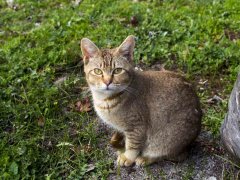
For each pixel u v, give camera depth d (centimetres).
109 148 132
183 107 121
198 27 168
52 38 167
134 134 122
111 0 188
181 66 154
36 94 146
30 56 159
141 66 156
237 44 159
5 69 156
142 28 169
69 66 157
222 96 144
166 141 123
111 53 119
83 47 121
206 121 136
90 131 136
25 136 135
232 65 152
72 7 186
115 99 119
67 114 141
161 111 120
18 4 192
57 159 129
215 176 123
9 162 126
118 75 118
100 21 176
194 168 125
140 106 120
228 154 125
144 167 126
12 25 180
